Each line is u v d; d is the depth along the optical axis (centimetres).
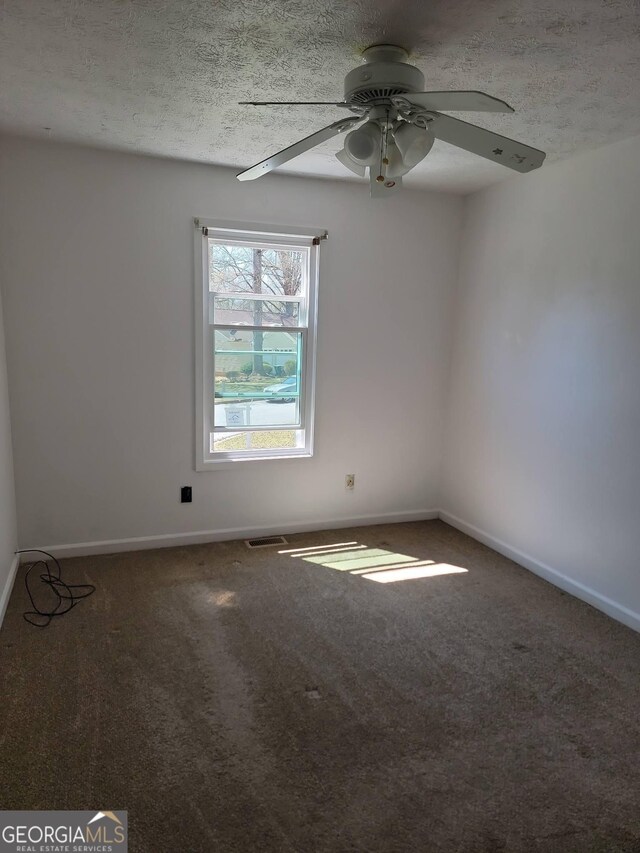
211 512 380
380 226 387
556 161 316
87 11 172
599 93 226
